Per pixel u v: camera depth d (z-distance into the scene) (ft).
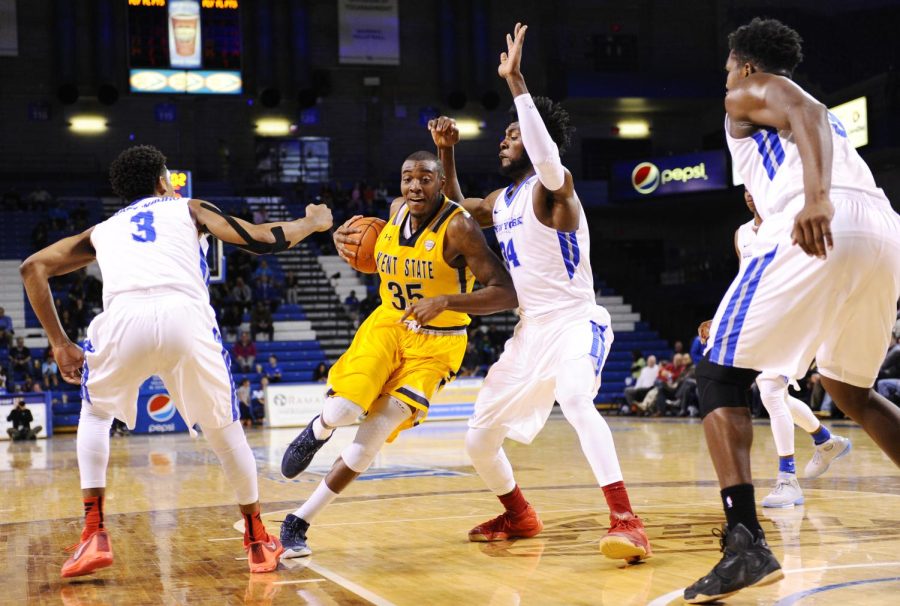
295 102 101.91
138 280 13.47
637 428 51.78
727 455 11.01
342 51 99.30
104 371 13.48
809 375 56.70
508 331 86.94
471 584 12.82
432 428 55.72
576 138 107.55
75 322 74.59
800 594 11.55
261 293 84.02
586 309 15.55
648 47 107.96
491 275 15.15
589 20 107.34
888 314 11.17
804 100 10.35
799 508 19.01
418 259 15.35
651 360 68.90
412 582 13.04
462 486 25.04
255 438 51.67
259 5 95.30
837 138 11.25
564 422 61.62
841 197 10.80
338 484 15.23
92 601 12.24
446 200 15.71
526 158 15.90
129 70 88.69
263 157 103.40
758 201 11.40
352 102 105.19
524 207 15.46
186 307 13.51
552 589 12.38
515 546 15.76
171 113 100.68
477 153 106.73
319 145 104.73
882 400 11.83
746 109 10.94
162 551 15.99
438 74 104.22
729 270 87.25
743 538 10.67
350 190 99.25
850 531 16.14
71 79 93.45
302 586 12.91
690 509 19.39
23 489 28.14
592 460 14.48
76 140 98.53
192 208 14.40
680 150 109.70
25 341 76.28
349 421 15.05
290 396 65.31
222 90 91.30
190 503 22.98
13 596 12.64
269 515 20.04
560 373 15.08
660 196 91.97
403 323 15.55
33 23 97.60
